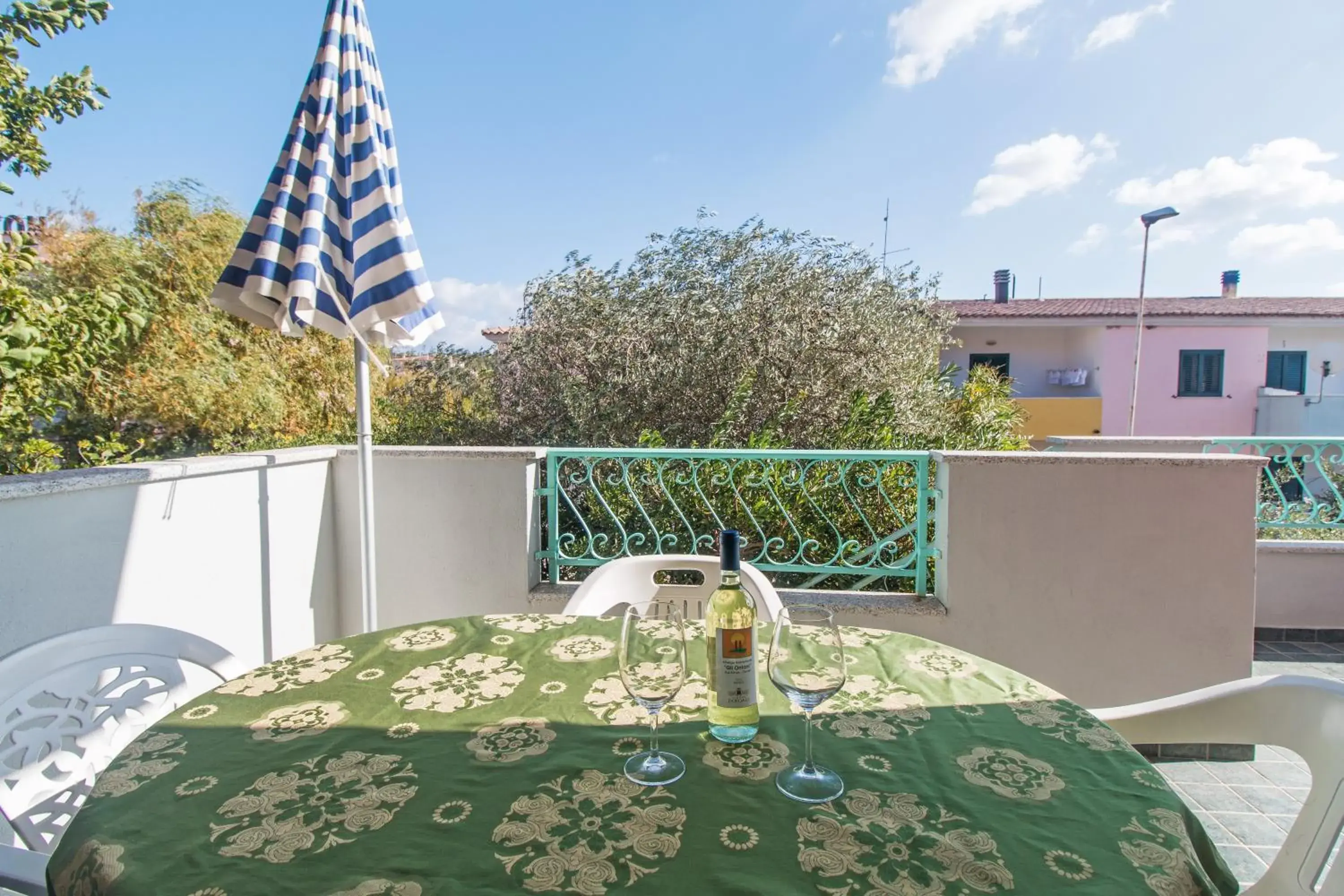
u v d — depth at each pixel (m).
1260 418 13.10
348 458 3.17
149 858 0.78
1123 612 2.72
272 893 0.72
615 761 1.00
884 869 0.75
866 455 3.01
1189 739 1.25
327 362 7.79
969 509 2.79
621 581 2.03
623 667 1.00
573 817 0.86
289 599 2.89
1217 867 0.84
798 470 3.49
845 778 0.95
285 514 2.87
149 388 6.31
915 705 1.19
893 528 3.46
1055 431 13.04
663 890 0.72
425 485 3.13
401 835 0.82
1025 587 2.77
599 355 6.10
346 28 2.35
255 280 2.13
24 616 1.87
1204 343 13.12
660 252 6.33
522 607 3.08
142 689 1.40
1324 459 4.50
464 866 0.76
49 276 6.00
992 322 12.57
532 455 3.06
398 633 1.57
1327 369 13.57
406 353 6.91
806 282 6.08
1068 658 2.76
